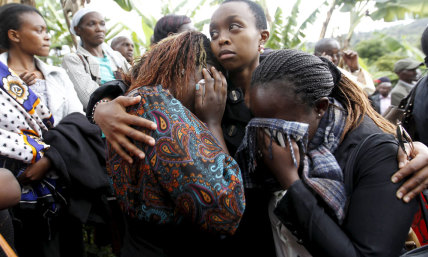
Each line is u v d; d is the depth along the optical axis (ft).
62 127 6.12
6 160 5.39
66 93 7.09
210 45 4.06
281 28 17.92
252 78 3.53
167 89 3.60
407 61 16.44
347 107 3.67
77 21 9.53
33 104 5.73
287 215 3.35
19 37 6.58
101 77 9.16
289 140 3.26
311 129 3.46
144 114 3.36
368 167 3.22
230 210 3.17
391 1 17.44
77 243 6.64
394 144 3.26
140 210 3.44
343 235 3.11
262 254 4.14
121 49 12.78
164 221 3.41
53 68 7.16
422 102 6.66
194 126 3.34
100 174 6.19
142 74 3.83
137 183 3.43
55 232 6.13
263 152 3.45
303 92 3.27
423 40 6.89
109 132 3.43
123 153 3.41
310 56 3.37
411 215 3.11
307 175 3.33
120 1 15.24
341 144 3.51
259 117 3.44
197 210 3.14
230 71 4.05
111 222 8.12
